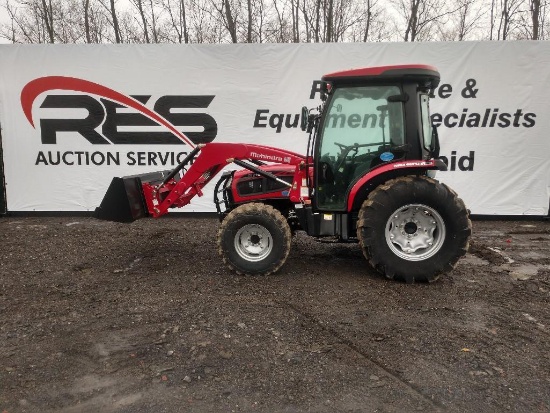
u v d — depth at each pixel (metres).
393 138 4.55
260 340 3.23
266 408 2.48
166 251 5.71
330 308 3.83
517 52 7.21
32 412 2.46
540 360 2.97
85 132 7.74
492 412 2.43
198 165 4.98
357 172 4.67
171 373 2.82
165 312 3.74
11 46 7.53
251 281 4.54
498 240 6.36
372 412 2.44
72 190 7.89
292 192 4.80
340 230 4.74
